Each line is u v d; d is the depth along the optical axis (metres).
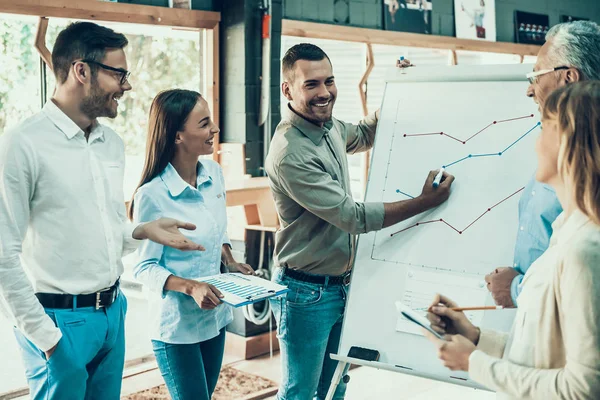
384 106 2.65
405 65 2.68
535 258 2.07
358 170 5.28
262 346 4.35
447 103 2.53
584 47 1.89
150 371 4.03
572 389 1.29
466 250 2.30
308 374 2.62
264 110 4.29
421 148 2.51
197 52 4.29
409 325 2.30
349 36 4.80
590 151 1.31
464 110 2.49
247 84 4.23
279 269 2.63
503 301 2.15
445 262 2.31
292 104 2.52
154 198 2.36
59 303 2.09
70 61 2.06
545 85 1.98
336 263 2.56
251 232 4.28
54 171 2.04
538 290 1.42
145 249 2.33
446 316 1.69
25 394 3.62
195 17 4.07
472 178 2.38
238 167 4.27
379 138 2.60
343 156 2.70
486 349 1.65
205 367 2.50
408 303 2.32
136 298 4.79
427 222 2.39
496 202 2.30
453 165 2.43
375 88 5.39
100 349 2.23
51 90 3.60
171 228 2.21
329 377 2.79
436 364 2.23
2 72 3.43
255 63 4.27
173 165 2.42
